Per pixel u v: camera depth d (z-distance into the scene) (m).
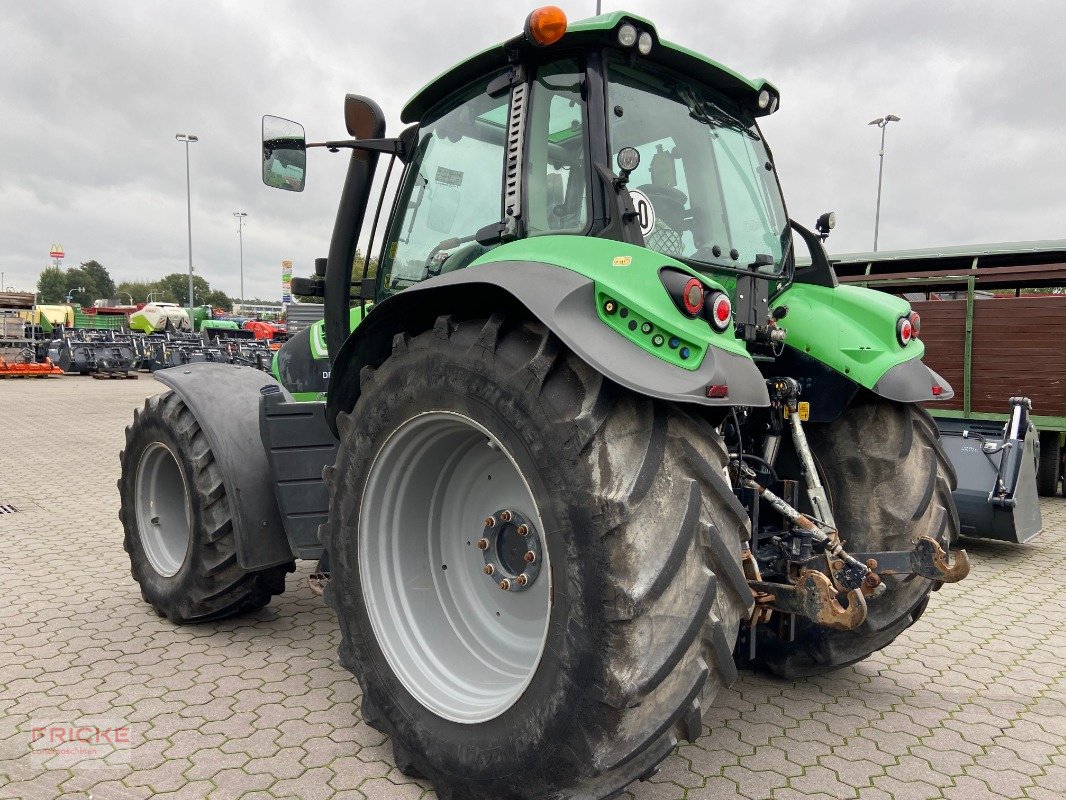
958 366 6.98
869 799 2.31
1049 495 7.13
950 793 2.35
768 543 2.69
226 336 30.52
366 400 2.43
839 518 2.95
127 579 4.37
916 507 2.83
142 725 2.66
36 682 3.00
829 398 2.91
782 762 2.51
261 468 3.31
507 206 2.44
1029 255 7.07
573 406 1.88
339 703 2.86
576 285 1.93
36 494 6.90
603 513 1.79
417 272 2.93
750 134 3.05
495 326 2.05
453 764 2.14
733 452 2.73
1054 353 6.49
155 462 3.81
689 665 1.87
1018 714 2.89
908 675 3.24
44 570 4.53
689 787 2.35
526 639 2.40
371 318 2.38
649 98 2.57
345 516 2.50
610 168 2.29
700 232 2.69
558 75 2.43
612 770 1.85
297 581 4.39
